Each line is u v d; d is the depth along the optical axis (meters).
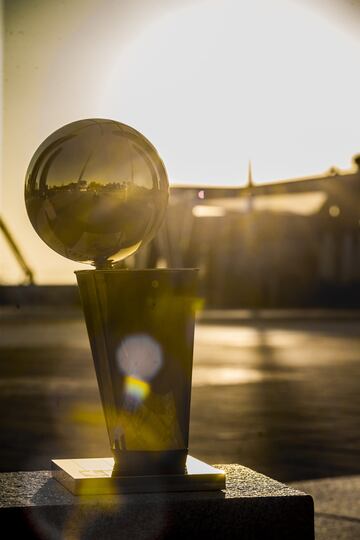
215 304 57.91
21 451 9.70
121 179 3.35
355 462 9.09
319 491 7.44
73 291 49.69
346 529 6.18
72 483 3.26
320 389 15.74
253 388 15.86
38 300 49.66
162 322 3.36
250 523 3.17
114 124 3.41
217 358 22.33
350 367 19.89
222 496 3.20
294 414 12.68
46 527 3.07
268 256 54.91
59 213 3.38
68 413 12.73
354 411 12.99
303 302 58.19
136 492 3.27
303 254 55.28
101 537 3.09
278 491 3.27
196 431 11.17
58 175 3.35
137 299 3.35
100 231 3.41
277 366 20.16
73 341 29.41
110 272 3.34
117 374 3.36
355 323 41.16
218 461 9.16
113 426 3.39
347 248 55.22
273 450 9.84
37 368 19.77
